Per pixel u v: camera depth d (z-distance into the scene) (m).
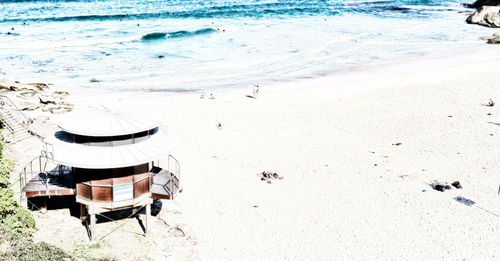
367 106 45.25
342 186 28.64
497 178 29.45
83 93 47.50
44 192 20.25
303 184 28.94
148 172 20.58
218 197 26.80
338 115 42.91
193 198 26.50
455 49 71.12
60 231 20.64
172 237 22.02
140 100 45.75
